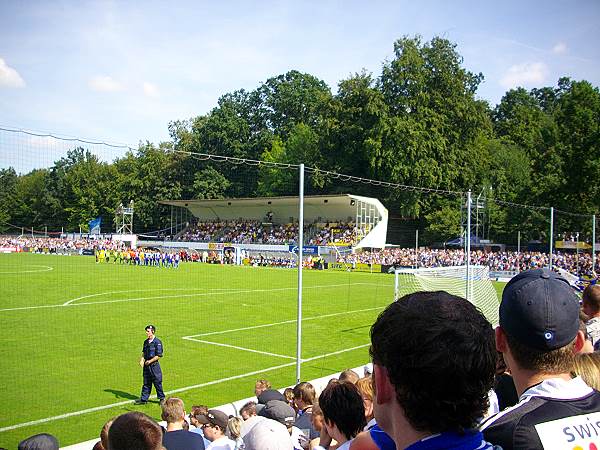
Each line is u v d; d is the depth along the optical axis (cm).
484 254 5188
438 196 6581
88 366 1537
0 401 1208
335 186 7188
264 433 317
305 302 2997
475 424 166
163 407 646
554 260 4612
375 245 6325
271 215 7306
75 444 905
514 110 9338
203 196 8044
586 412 203
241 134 9075
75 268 4906
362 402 347
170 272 4750
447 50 7006
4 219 7412
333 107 7144
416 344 160
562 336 211
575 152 5547
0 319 2236
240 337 2012
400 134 6456
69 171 7644
